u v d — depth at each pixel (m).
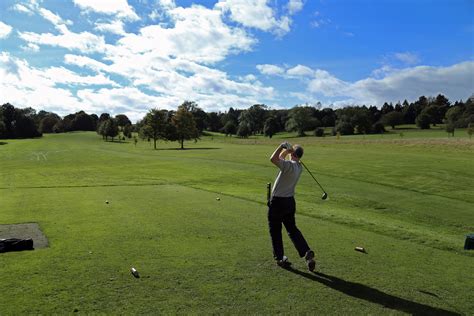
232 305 4.93
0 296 5.01
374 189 24.42
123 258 6.60
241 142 105.25
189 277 5.81
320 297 5.24
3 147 86.69
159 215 10.52
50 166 43.72
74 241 7.65
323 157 44.81
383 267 6.53
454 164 36.72
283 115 185.50
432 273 6.32
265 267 6.33
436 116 167.75
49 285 5.39
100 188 18.89
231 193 18.17
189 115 85.94
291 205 6.45
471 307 5.07
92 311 4.66
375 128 145.00
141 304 4.88
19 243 7.02
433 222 16.77
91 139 141.38
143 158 53.50
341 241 8.15
